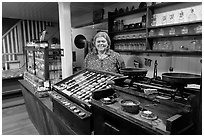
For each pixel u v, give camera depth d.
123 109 1.04
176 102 0.91
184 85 1.05
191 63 2.79
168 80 1.05
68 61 3.20
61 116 1.71
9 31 5.72
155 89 1.09
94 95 1.26
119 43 4.11
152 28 3.20
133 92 1.14
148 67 3.56
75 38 4.48
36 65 3.16
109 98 1.23
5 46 5.68
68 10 3.16
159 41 3.23
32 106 2.89
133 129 0.95
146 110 1.03
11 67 5.66
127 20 3.94
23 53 6.06
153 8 3.21
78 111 1.40
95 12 4.80
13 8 4.10
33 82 3.09
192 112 0.90
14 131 3.00
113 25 4.19
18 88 5.10
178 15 2.74
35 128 3.11
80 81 1.89
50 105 2.09
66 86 1.88
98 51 2.33
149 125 0.87
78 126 1.43
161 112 0.97
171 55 3.09
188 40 2.78
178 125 0.83
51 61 2.96
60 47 3.15
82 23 5.74
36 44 2.99
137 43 3.64
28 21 6.10
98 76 1.87
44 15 5.17
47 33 3.07
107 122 1.13
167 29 3.01
